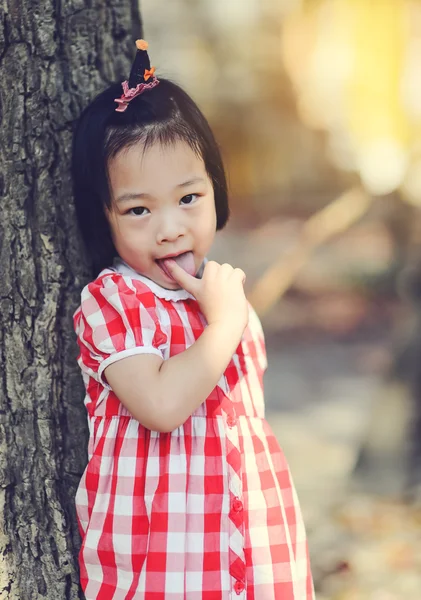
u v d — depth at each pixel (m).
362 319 10.89
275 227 13.70
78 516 2.15
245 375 2.24
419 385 5.31
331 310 11.15
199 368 1.97
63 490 2.30
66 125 2.32
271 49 12.72
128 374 1.97
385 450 5.29
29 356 2.27
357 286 11.62
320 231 5.62
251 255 12.80
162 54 13.07
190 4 13.05
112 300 2.03
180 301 2.13
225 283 2.07
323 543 4.56
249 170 13.95
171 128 2.04
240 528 2.03
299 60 11.28
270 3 12.67
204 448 2.05
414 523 4.73
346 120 6.91
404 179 5.68
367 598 3.98
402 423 5.28
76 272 2.32
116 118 2.04
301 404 8.02
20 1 2.26
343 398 8.16
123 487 2.03
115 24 2.41
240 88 13.03
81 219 2.21
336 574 4.23
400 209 5.64
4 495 2.24
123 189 2.03
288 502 2.19
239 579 2.01
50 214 2.29
